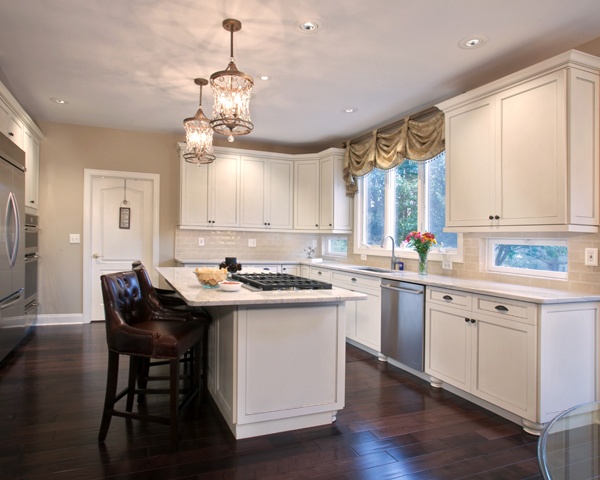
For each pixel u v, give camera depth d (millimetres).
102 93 3986
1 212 3332
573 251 2871
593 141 2686
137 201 5547
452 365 3092
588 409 1739
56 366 3598
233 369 2373
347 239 5719
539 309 2453
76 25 2701
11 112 3744
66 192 5180
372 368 3768
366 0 2398
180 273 3795
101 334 4711
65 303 5227
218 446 2311
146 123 5078
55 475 2004
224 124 2555
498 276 3408
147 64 3301
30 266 4598
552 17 2561
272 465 2133
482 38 2834
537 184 2771
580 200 2631
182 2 2434
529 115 2828
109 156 5348
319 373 2562
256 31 2758
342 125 5008
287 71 3396
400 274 3969
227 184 5582
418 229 4391
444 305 3178
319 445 2348
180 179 5398
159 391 2465
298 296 2389
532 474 2092
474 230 3246
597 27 2678
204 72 3457
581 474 1306
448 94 3900
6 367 3568
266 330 2420
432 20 2604
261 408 2420
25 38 2877
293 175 5918
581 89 2639
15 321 3727
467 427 2600
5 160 3393
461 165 3377
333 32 2764
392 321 3771
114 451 2234
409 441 2412
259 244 6074
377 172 5191
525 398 2527
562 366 2521
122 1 2426
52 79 3633
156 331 2389
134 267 2955
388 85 3686
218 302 2197
